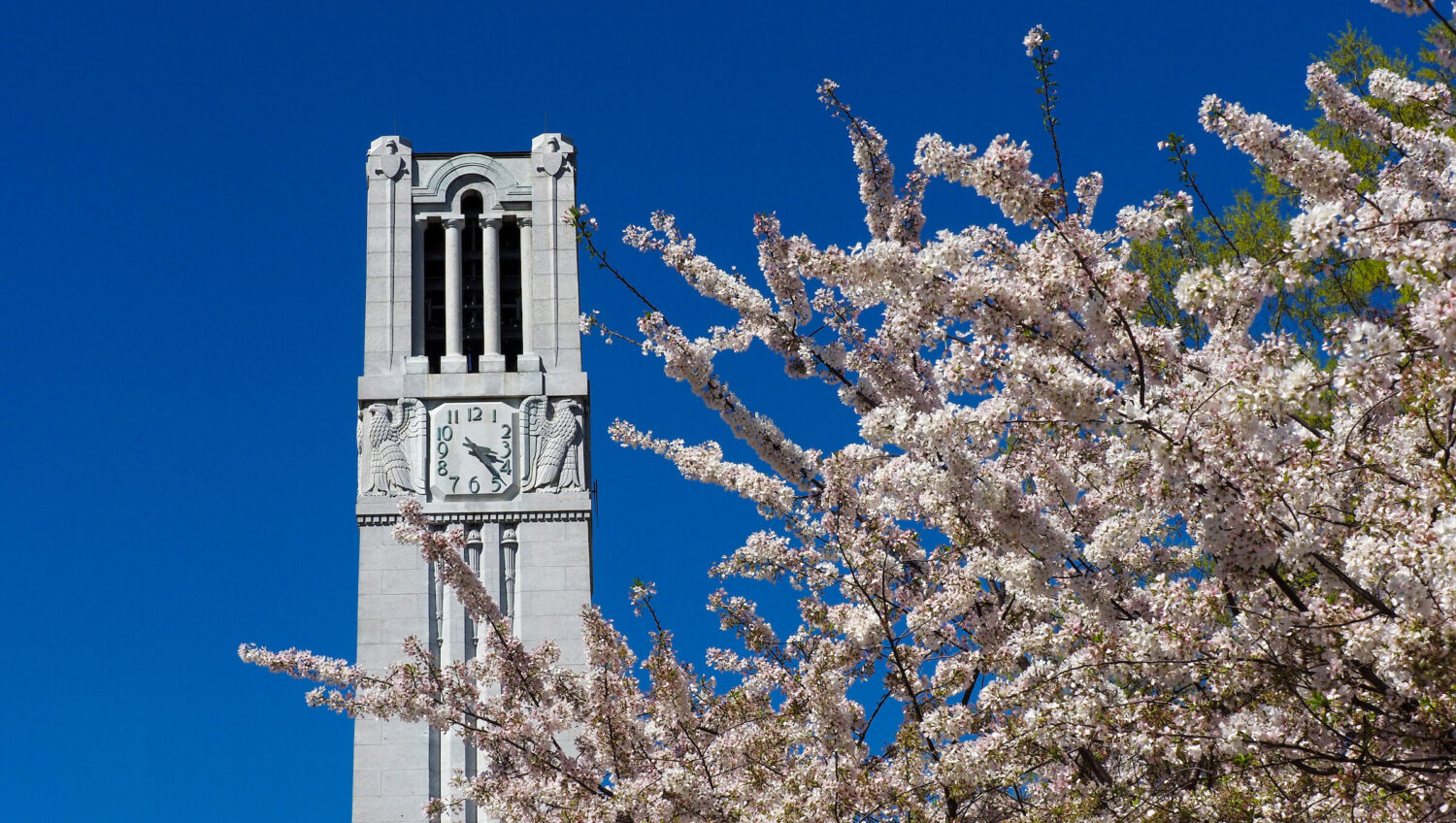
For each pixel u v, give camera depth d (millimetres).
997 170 9789
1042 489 12352
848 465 13453
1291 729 10312
